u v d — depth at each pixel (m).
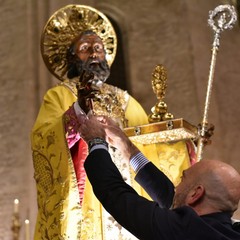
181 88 10.92
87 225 4.95
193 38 11.19
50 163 5.05
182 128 5.07
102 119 4.61
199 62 11.03
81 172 5.00
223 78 11.02
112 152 5.25
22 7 11.42
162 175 4.39
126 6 11.79
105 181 3.77
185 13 11.38
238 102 10.93
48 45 6.25
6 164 10.71
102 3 11.89
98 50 5.75
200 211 3.65
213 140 10.48
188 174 3.80
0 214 10.43
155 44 11.40
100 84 5.57
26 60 11.09
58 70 6.16
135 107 5.73
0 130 10.88
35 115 10.83
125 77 11.39
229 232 3.50
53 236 4.87
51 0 11.36
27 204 10.40
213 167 3.74
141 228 3.53
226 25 5.35
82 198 4.94
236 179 3.70
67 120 5.02
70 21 6.36
